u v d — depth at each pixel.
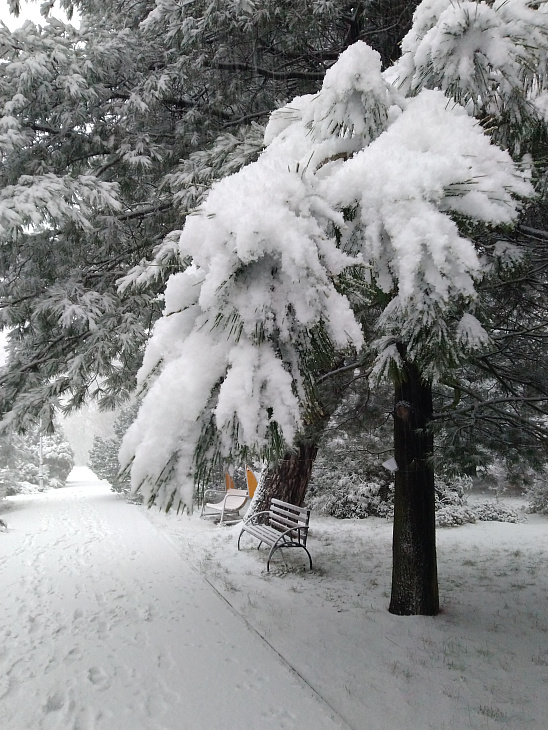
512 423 4.76
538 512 13.60
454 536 10.02
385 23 5.55
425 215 1.19
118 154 5.40
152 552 7.83
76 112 5.20
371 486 12.16
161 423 0.99
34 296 5.22
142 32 5.63
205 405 1.04
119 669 3.75
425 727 2.94
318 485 12.88
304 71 6.39
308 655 3.91
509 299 4.61
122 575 6.46
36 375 5.27
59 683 3.56
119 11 6.50
